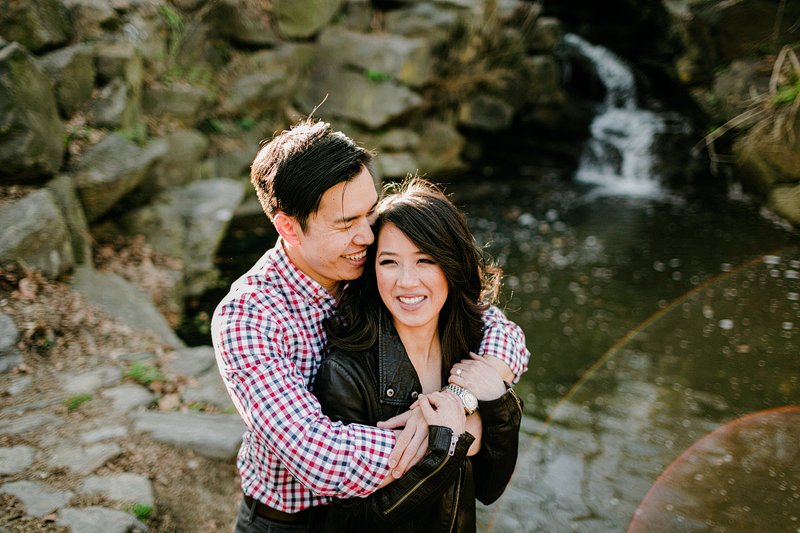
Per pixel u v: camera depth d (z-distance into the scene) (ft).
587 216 26.53
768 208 23.86
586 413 14.43
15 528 8.13
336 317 5.41
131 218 19.17
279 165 4.93
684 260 21.83
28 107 15.52
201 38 25.64
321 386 5.09
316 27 29.25
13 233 14.12
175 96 23.27
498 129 31.99
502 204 28.22
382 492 4.78
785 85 22.68
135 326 14.35
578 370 16.44
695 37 26.86
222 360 4.98
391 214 5.04
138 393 11.81
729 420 13.82
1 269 13.76
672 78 29.27
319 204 4.84
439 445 4.74
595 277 21.22
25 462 9.48
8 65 15.05
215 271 19.90
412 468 4.77
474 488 5.28
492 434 5.14
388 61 28.50
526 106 33.17
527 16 33.37
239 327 4.91
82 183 17.31
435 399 4.97
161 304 17.25
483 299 5.95
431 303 5.12
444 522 4.91
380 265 5.12
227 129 25.52
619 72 33.73
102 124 19.06
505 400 5.13
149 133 21.93
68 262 15.12
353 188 4.90
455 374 5.23
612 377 16.01
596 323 18.58
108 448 10.09
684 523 10.61
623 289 20.34
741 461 12.30
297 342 5.22
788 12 23.47
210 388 12.57
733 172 27.35
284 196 4.90
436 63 30.53
